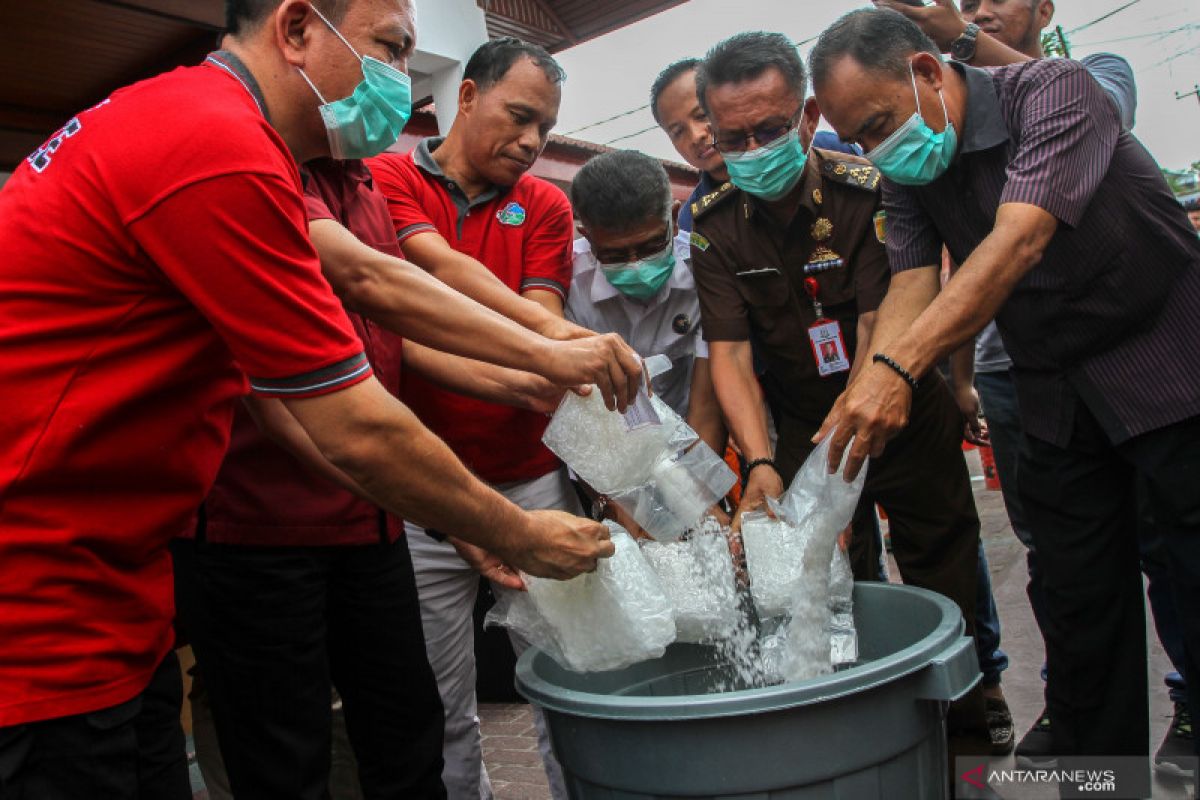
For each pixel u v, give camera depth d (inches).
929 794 54.5
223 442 49.8
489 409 89.2
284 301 43.2
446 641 87.2
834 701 48.9
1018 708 115.0
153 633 46.4
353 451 46.2
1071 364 74.1
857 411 65.4
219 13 116.3
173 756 52.1
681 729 49.4
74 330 41.4
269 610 62.6
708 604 67.2
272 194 42.6
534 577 60.4
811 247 90.0
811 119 89.3
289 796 63.4
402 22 52.2
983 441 124.9
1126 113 89.6
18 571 40.9
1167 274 70.0
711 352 93.9
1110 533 77.3
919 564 92.5
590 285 99.9
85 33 114.2
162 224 40.8
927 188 78.1
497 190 92.9
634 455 63.5
